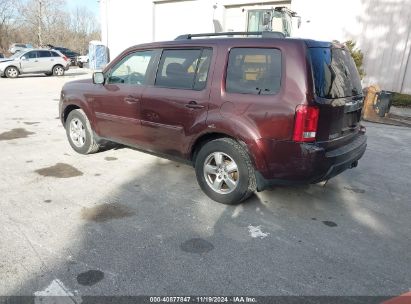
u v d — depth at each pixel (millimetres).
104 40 23016
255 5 15469
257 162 3682
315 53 3531
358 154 4117
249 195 4012
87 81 5637
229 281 2764
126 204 4031
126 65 4957
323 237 3459
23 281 2684
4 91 13789
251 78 3721
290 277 2834
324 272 2908
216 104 3898
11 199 4062
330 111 3566
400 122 9500
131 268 2879
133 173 5012
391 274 2912
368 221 3828
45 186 4465
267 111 3551
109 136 5289
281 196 4383
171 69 4402
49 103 11109
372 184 4922
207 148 4051
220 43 3994
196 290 2656
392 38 12609
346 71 4008
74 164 5336
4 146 6180
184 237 3371
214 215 3828
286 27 13344
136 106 4711
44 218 3643
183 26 18156
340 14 13391
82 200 4098
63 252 3062
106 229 3469
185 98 4152
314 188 4684
